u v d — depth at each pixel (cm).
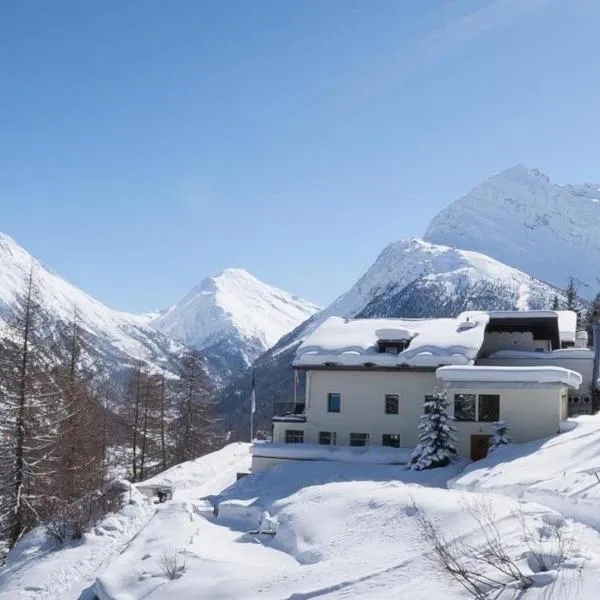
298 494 2458
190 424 5638
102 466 4706
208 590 1642
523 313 4200
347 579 1480
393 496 2077
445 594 1219
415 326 4128
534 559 1197
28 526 3316
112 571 1953
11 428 3416
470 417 3322
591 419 3256
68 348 4606
